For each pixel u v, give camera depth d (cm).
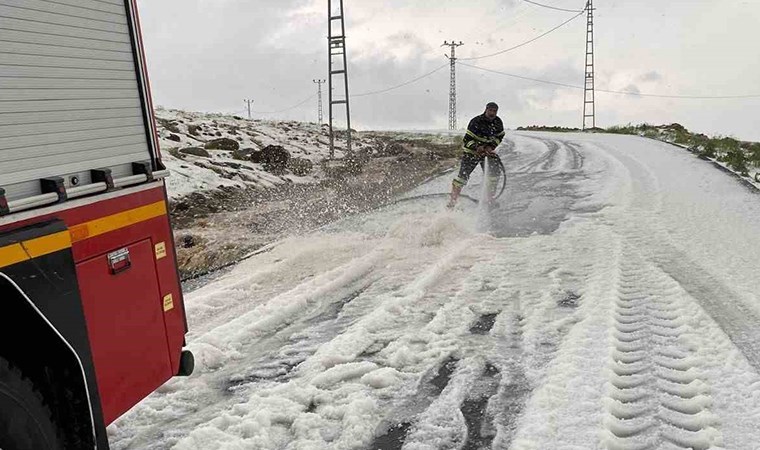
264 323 482
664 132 2600
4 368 201
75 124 247
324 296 555
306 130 2856
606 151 1727
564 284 551
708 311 463
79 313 229
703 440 290
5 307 208
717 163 1355
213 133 2019
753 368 361
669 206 887
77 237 243
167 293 311
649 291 514
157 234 303
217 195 1183
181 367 324
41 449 213
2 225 205
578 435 299
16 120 216
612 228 769
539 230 788
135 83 289
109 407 262
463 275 601
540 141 2361
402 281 590
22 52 221
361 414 333
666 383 349
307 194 1277
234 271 669
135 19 289
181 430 328
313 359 410
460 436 310
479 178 1355
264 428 323
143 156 294
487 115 948
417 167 1767
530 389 355
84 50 254
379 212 986
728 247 651
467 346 422
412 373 383
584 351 394
